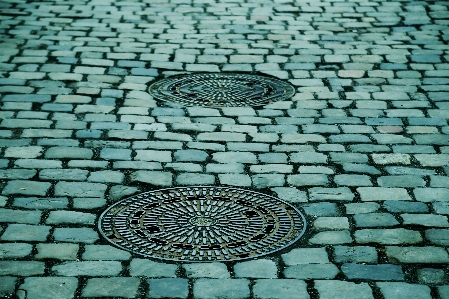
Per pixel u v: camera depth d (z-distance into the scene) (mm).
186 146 6215
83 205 5180
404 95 7438
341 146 6266
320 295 4164
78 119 6695
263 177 5680
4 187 5379
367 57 8531
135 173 5695
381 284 4281
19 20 9656
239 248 4688
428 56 8586
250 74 7973
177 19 9953
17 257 4484
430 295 4168
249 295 4164
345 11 10477
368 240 4785
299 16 10219
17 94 7203
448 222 5020
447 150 6211
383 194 5430
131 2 10789
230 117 6855
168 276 4344
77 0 10797
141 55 8445
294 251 4648
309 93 7473
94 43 8820
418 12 10414
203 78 7816
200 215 5102
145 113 6887
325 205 5262
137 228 4910
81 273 4344
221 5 10742
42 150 6039
